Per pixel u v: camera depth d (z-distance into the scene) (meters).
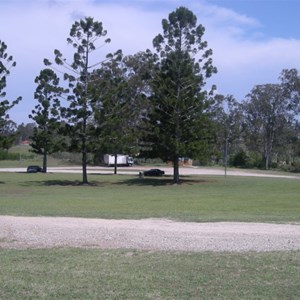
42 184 48.88
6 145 53.16
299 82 93.69
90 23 48.88
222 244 10.85
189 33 49.97
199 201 27.66
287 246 10.61
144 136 50.56
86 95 49.03
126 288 7.41
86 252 10.18
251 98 100.56
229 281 7.76
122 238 11.68
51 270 8.60
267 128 98.88
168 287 7.45
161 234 12.21
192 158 50.50
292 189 41.56
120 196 33.47
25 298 6.93
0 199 29.67
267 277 7.98
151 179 56.22
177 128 50.00
